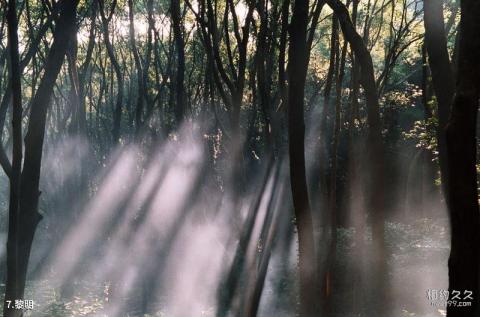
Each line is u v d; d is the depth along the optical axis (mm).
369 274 16453
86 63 25188
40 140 10422
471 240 6961
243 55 17516
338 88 15430
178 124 19719
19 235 10352
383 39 29312
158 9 27031
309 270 10258
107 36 24938
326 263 14008
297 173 10094
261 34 17531
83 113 26062
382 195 12969
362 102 27750
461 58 7012
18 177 9883
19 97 9867
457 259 7000
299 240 10250
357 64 16406
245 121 25047
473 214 6961
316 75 30906
